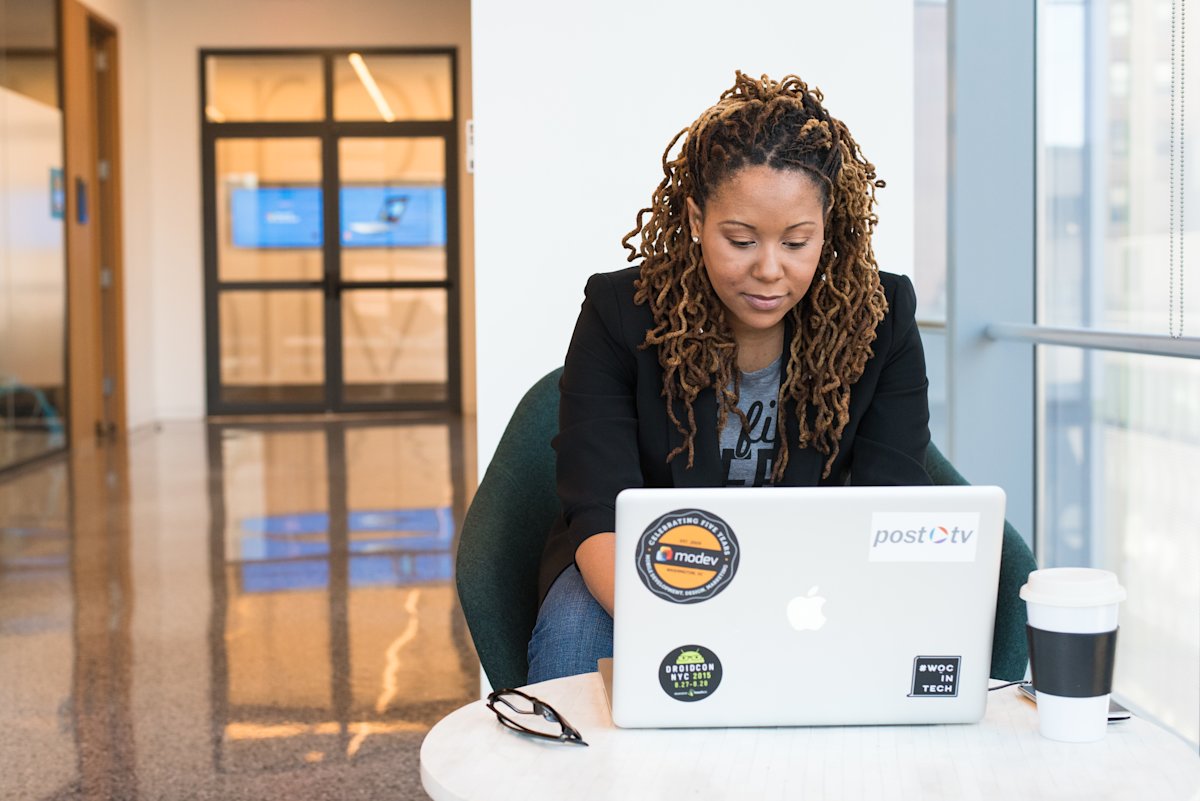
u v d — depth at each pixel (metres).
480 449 2.46
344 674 3.29
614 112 2.43
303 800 2.46
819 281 1.53
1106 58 2.78
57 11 8.04
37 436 7.54
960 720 1.18
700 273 1.54
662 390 1.59
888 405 1.60
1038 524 3.06
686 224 1.55
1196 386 2.56
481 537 1.83
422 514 5.52
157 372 10.48
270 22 10.34
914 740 1.15
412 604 3.99
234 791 2.51
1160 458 2.71
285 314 10.62
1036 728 1.18
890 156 2.50
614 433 1.58
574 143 2.43
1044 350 3.01
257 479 6.68
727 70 2.44
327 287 10.61
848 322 1.52
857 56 2.48
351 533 5.12
